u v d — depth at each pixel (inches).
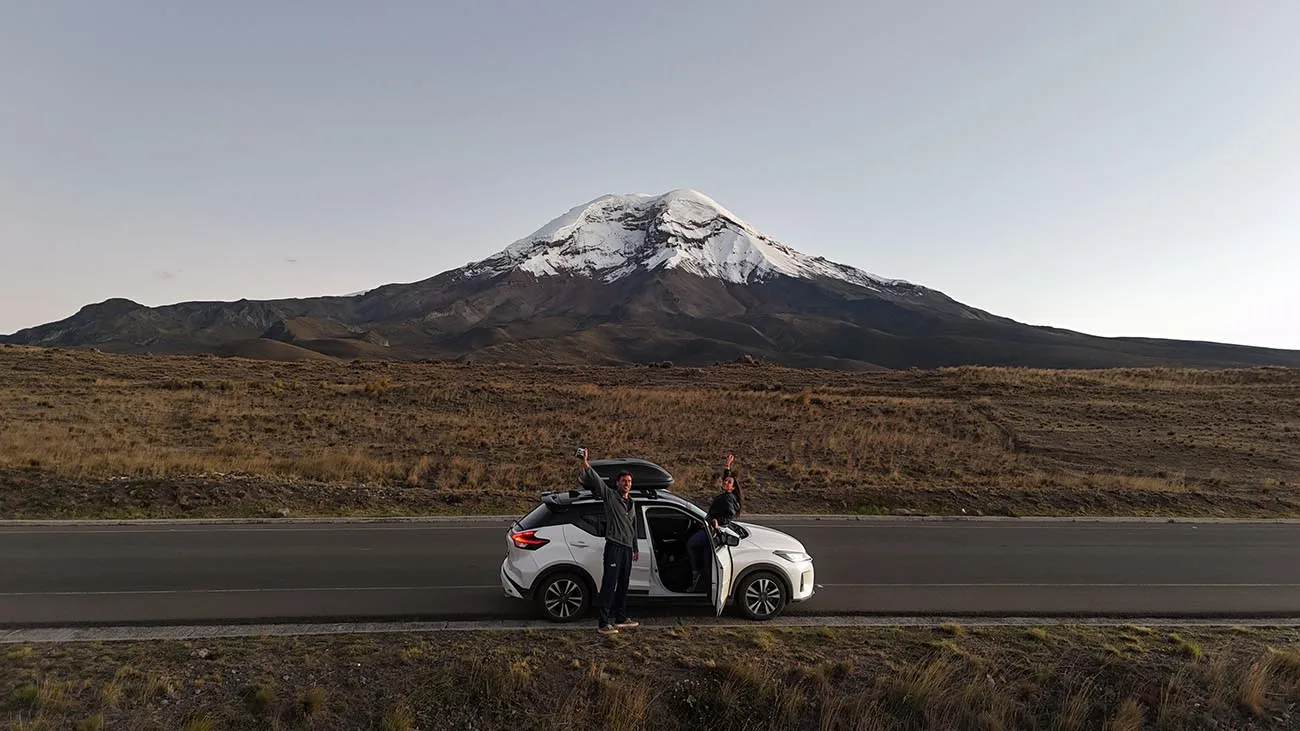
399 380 1738.4
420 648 310.2
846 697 291.7
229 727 255.4
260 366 1959.9
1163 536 606.2
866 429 1261.1
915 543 554.6
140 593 381.4
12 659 289.4
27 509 562.6
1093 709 298.5
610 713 273.1
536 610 369.4
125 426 1039.0
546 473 821.9
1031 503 719.7
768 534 385.1
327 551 479.5
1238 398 1644.9
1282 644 353.1
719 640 332.2
